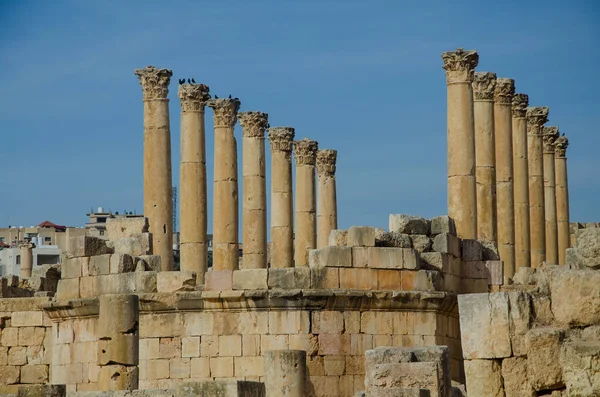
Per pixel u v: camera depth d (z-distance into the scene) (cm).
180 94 8750
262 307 6141
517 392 3981
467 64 7844
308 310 6141
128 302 5591
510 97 9144
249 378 6128
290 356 5000
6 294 8162
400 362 4153
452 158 7812
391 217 6644
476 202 7931
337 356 6141
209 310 6197
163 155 8419
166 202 8381
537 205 10225
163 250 8300
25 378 7275
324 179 11181
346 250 6281
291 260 10194
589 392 3788
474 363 4031
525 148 9812
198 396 4466
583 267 4072
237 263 8925
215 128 9075
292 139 10312
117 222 7362
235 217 8969
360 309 6200
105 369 5559
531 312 4022
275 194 10225
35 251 17812
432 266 6525
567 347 3831
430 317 6306
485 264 6894
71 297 6581
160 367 6200
